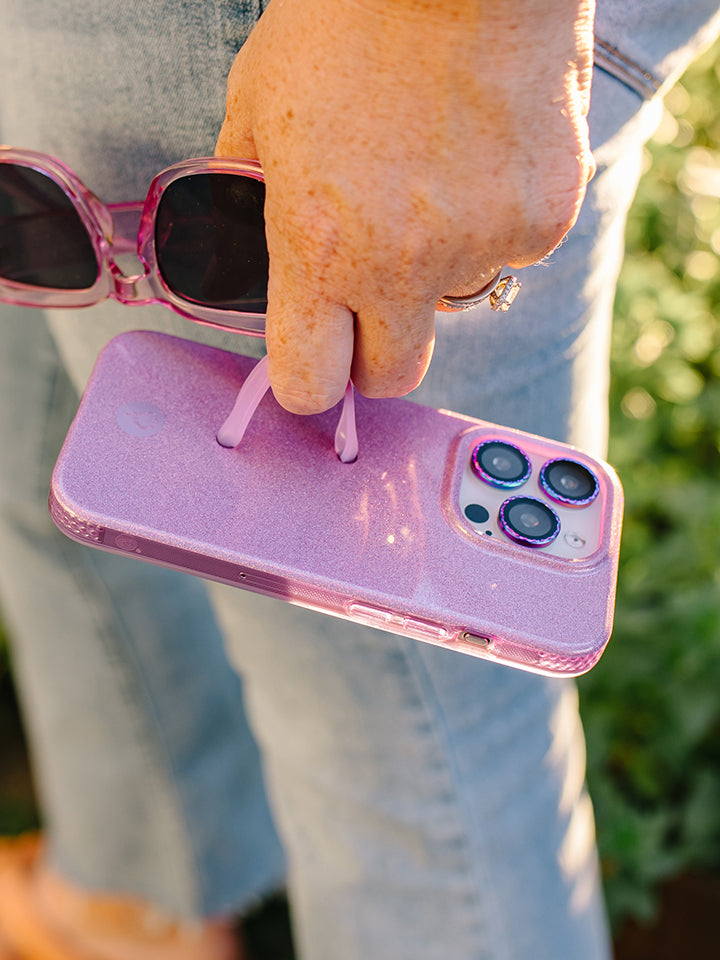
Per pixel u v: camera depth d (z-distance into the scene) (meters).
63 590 0.59
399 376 0.39
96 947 0.70
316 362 0.38
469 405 0.45
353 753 0.49
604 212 0.44
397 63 0.35
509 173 0.36
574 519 0.43
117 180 0.44
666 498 0.79
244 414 0.42
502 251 0.37
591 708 0.75
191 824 0.65
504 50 0.35
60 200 0.43
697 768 0.78
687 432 0.88
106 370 0.43
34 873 0.75
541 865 0.50
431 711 0.47
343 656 0.47
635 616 0.72
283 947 0.75
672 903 0.74
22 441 0.56
